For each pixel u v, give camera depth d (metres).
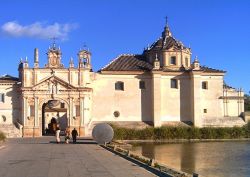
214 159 50.62
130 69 97.44
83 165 33.69
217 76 99.00
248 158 51.62
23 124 91.56
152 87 96.69
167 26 104.06
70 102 92.62
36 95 92.12
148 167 31.53
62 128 115.44
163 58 99.38
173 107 97.56
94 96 95.94
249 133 92.88
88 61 102.19
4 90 95.00
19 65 96.81
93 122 94.94
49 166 32.91
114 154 44.69
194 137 89.12
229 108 99.38
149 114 96.94
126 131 86.19
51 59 94.81
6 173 28.64
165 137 87.44
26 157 40.94
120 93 96.56
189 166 43.75
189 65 101.69
